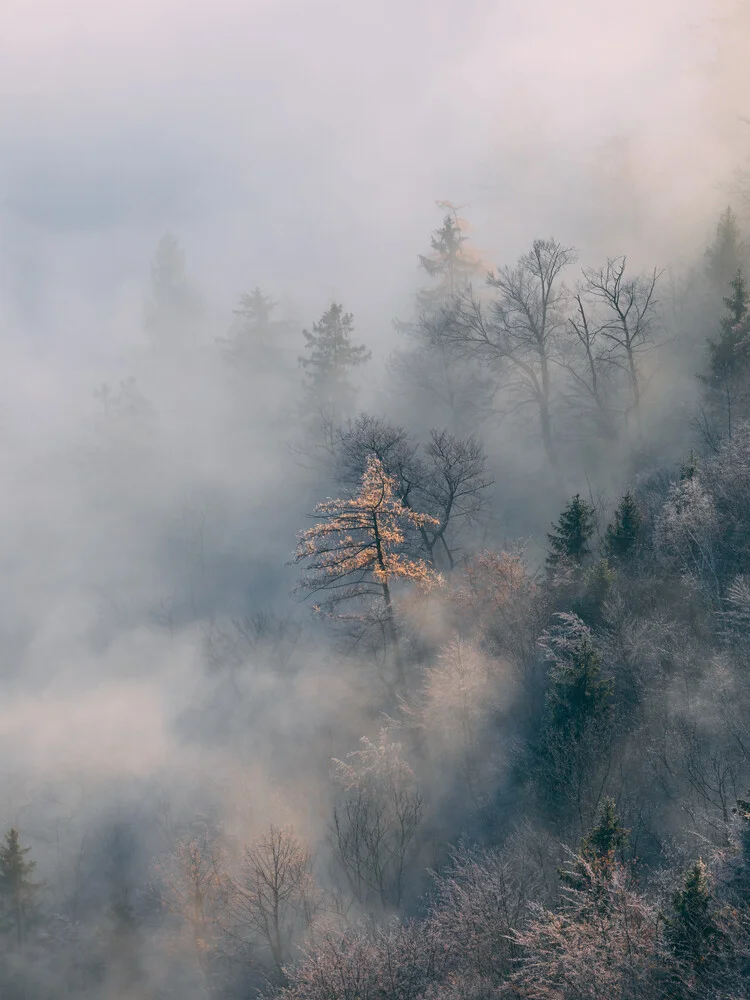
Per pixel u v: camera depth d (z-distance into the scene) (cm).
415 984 2081
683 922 1677
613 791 2428
